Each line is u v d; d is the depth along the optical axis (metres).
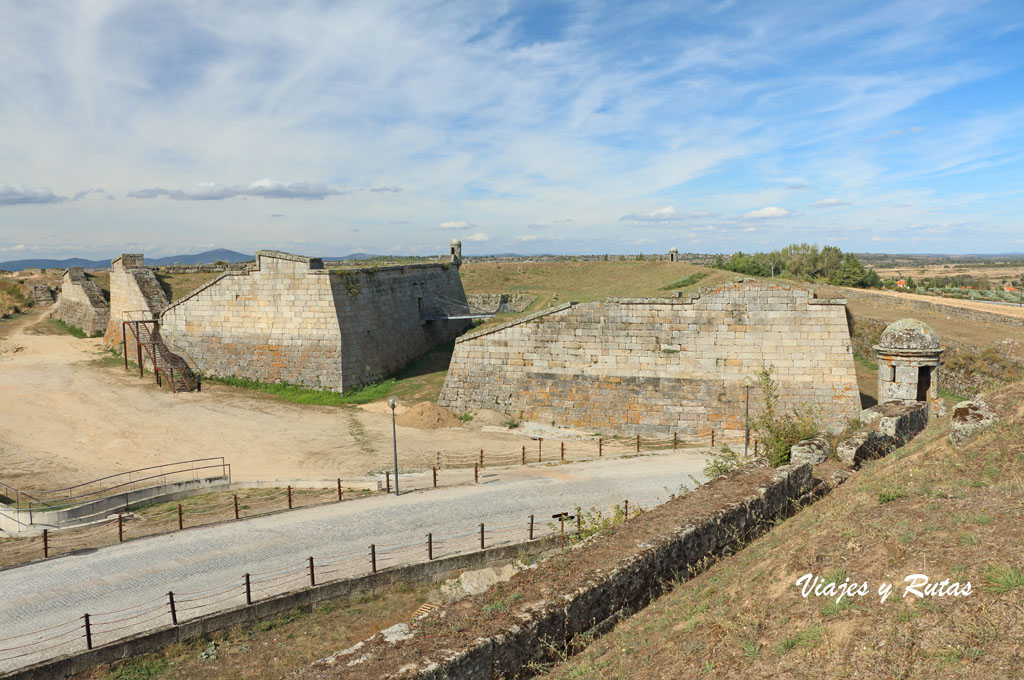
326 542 17.70
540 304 68.12
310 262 40.84
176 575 15.73
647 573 8.50
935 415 19.66
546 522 18.80
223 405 37.50
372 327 44.25
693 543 9.27
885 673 5.13
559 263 84.62
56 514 19.83
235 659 12.69
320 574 15.61
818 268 88.00
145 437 31.50
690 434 30.12
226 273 43.00
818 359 29.25
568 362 33.25
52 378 41.62
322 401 38.50
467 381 35.41
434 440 30.95
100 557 16.88
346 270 42.38
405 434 32.12
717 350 30.73
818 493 12.49
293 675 6.02
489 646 6.50
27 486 24.59
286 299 41.56
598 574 7.98
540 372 33.75
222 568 16.12
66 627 13.21
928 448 10.70
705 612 7.20
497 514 19.59
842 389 28.73
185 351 43.72
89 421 33.78
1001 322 39.94
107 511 21.00
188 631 13.15
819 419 28.53
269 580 15.37
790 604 6.53
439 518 19.39
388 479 22.92
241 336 42.53
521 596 7.48
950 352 34.72
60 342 53.41
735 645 6.23
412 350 49.97
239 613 13.74
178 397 38.84
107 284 66.25
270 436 31.91
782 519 11.27
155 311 47.88
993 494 7.54
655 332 31.73
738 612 6.82
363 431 32.75
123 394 39.00
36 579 15.54
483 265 85.50
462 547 17.09
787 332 29.77
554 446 29.58
